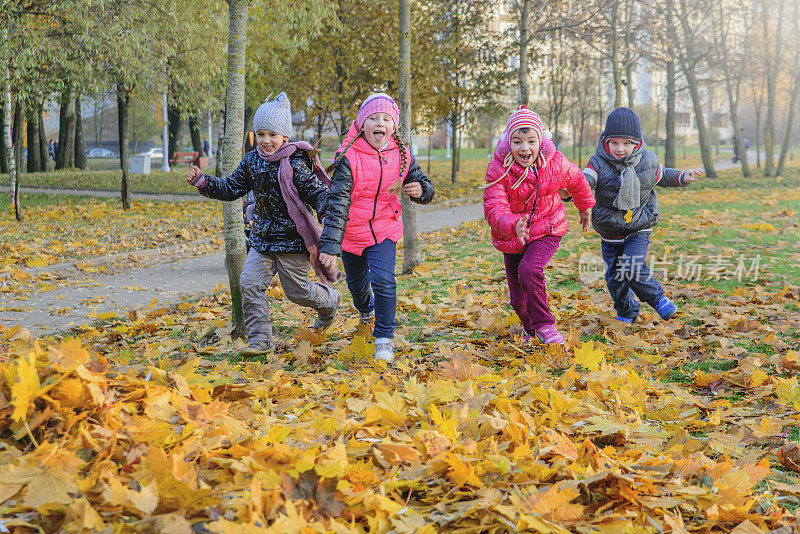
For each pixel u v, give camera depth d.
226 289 7.64
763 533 1.94
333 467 1.91
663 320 5.19
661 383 3.62
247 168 4.55
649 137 56.81
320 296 4.81
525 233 4.11
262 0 15.67
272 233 4.56
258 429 2.51
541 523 1.82
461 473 2.08
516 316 5.04
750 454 2.60
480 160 44.84
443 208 17.47
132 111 31.91
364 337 4.36
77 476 1.85
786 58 27.70
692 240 9.62
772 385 3.44
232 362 4.48
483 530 1.87
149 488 1.77
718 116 50.56
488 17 20.62
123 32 14.95
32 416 2.01
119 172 32.47
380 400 2.68
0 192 22.30
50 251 11.03
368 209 4.34
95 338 5.48
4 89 14.52
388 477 2.15
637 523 1.97
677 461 2.39
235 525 1.59
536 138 4.22
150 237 12.67
